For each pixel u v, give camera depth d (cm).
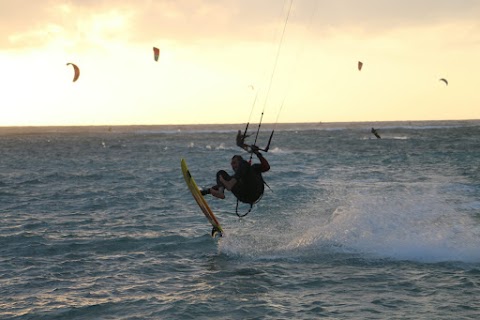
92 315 2895
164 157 18412
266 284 3403
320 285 3353
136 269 3834
